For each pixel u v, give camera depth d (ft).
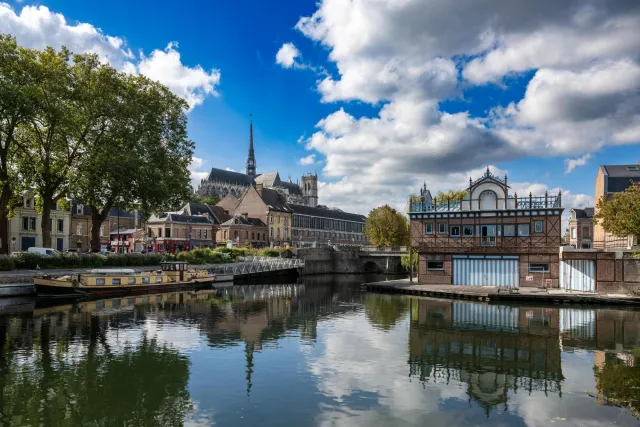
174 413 46.14
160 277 153.07
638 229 105.29
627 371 60.59
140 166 153.38
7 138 135.54
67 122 135.13
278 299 134.72
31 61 131.34
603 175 178.70
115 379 56.18
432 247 155.33
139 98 159.84
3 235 181.88
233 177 599.16
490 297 124.16
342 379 56.80
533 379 57.36
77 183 151.33
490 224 148.36
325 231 441.27
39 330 83.35
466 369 61.36
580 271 131.23
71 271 143.74
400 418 45.24
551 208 140.77
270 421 44.32
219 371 59.52
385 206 289.12
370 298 136.05
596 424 43.88
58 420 44.47
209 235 314.76
